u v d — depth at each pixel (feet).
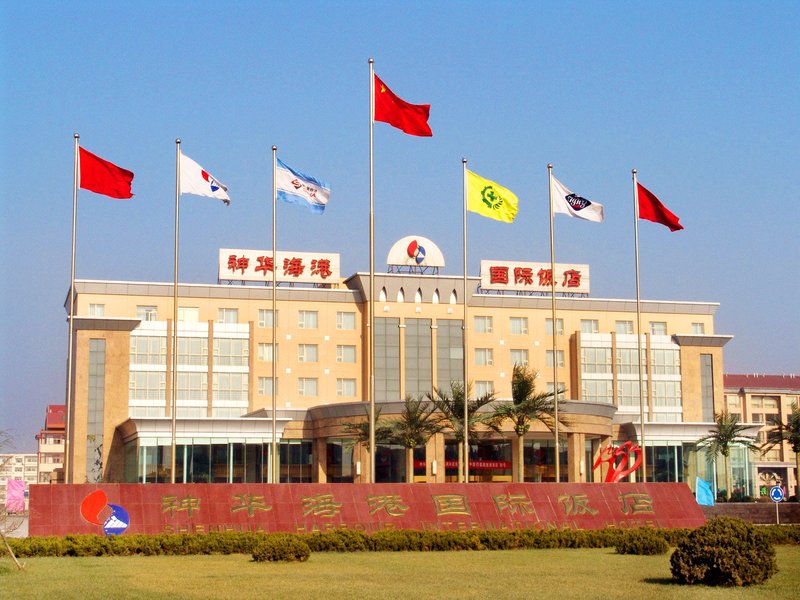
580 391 377.71
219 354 356.38
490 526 180.04
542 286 384.68
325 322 367.25
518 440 290.97
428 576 122.11
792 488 542.57
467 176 213.25
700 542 115.44
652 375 383.86
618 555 152.97
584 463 307.17
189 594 103.24
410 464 284.61
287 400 358.84
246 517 170.60
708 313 399.85
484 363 374.43
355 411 310.86
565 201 218.79
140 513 166.81
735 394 558.97
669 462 341.00
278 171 215.92
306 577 120.16
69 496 165.37
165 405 347.36
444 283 371.97
